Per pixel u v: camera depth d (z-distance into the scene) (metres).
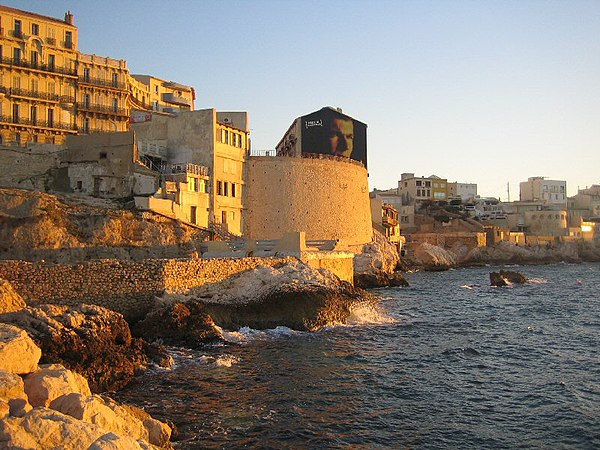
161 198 51.28
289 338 34.38
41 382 13.90
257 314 36.62
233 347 31.31
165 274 33.34
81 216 46.00
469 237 124.94
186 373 25.66
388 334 37.09
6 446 10.41
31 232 42.91
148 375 24.97
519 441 18.75
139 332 30.75
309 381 25.23
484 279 87.56
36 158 52.75
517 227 147.38
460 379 26.27
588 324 43.00
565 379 26.39
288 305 37.47
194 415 20.27
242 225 63.47
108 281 30.83
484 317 46.38
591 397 23.55
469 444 18.44
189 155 59.28
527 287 74.25
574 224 150.12
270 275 38.84
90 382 21.95
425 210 143.50
